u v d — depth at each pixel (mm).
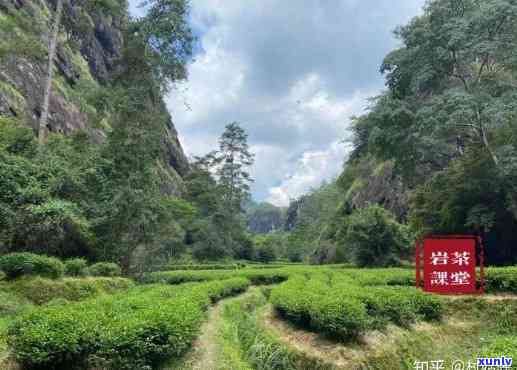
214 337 6902
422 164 22594
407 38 18109
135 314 5516
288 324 8445
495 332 8703
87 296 9984
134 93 16641
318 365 6234
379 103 19422
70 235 13617
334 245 37719
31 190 10906
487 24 15141
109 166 15953
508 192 15750
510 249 17969
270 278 18062
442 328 8562
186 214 38094
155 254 17156
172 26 17141
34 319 5070
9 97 20250
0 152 11273
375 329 7484
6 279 8914
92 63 40938
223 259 38188
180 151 66875
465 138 21359
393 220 23422
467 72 18797
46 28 18609
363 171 41438
